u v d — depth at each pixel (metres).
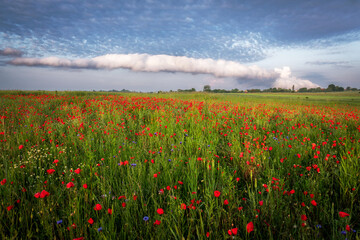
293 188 2.56
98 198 2.30
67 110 8.48
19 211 2.02
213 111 8.72
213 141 4.46
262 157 3.27
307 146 3.92
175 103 11.77
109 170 2.95
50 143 4.25
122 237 1.81
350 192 2.33
